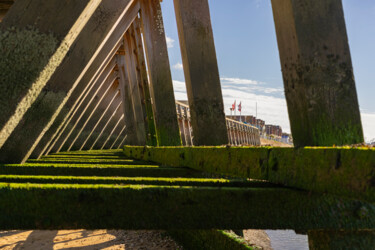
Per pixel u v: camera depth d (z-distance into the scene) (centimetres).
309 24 212
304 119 215
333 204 204
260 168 239
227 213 203
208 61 442
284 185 214
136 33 955
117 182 246
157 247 555
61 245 598
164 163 516
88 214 193
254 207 204
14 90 285
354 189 154
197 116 434
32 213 188
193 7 443
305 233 213
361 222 204
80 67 455
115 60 1376
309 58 211
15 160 464
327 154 173
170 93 691
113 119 2159
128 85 1377
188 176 392
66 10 286
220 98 441
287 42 223
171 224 200
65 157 855
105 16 454
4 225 186
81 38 445
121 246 571
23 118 456
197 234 454
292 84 224
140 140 1091
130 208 196
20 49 283
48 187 190
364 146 161
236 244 338
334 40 214
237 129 2817
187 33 438
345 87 214
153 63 697
